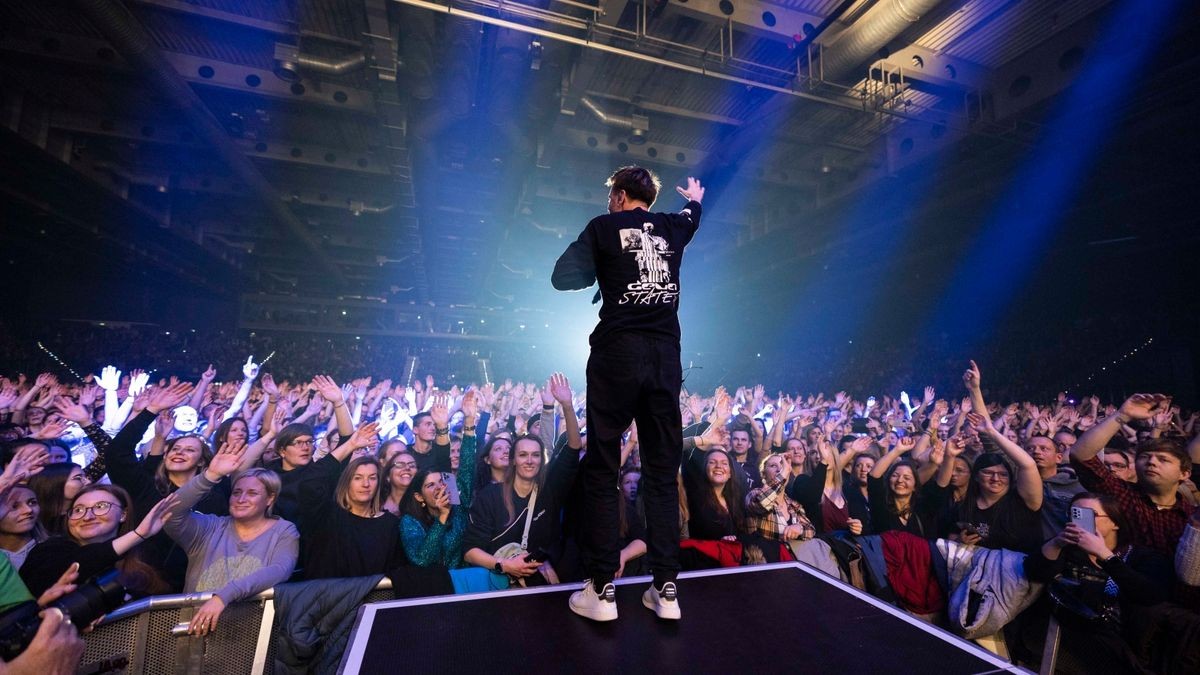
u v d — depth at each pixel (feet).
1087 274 49.44
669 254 6.11
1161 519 9.82
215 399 26.68
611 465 5.58
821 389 71.67
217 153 37.14
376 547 9.88
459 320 103.96
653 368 5.59
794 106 30.76
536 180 42.14
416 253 70.28
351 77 30.53
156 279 70.13
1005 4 23.77
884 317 69.82
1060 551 9.42
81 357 60.23
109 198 43.80
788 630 5.08
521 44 24.77
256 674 7.62
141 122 37.04
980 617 9.93
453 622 5.12
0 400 19.61
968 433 17.15
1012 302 56.44
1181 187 34.47
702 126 36.91
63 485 9.62
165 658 7.11
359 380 27.20
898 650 4.72
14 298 59.47
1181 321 43.91
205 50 29.25
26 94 33.65
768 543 11.19
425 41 24.95
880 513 13.19
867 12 23.67
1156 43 22.49
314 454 14.64
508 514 10.62
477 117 31.63
